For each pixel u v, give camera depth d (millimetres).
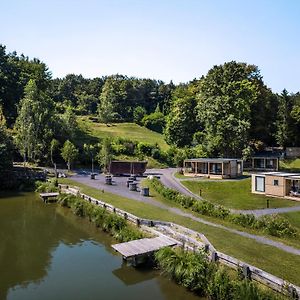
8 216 37406
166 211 32938
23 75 93375
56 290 19906
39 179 56312
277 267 19219
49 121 75312
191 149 76688
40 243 28297
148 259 22797
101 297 18938
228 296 16844
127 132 101062
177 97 108250
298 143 85000
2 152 56062
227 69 72562
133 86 139125
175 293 19031
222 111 66750
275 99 88438
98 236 29859
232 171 54781
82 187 47938
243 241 23859
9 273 22438
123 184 51125
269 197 40531
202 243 22938
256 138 80688
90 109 128750
